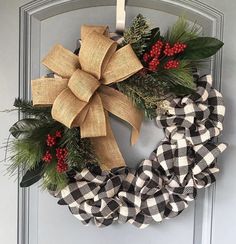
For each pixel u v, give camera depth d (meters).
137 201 0.68
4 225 0.76
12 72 0.74
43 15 0.74
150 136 0.73
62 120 0.62
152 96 0.65
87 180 0.69
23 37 0.74
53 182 0.65
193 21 0.76
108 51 0.63
